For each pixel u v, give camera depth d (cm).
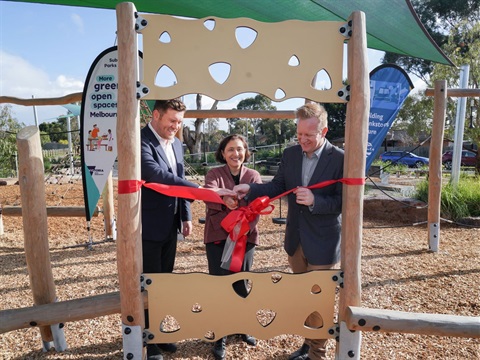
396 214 687
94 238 561
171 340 206
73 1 427
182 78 192
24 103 540
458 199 659
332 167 226
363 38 194
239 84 195
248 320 206
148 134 249
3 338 275
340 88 198
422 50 487
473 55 1330
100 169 421
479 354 253
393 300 338
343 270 207
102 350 260
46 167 1459
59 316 216
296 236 242
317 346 234
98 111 416
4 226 644
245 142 261
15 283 383
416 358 249
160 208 245
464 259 452
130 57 188
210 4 434
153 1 433
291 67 196
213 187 254
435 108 475
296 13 446
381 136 490
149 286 201
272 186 247
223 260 241
